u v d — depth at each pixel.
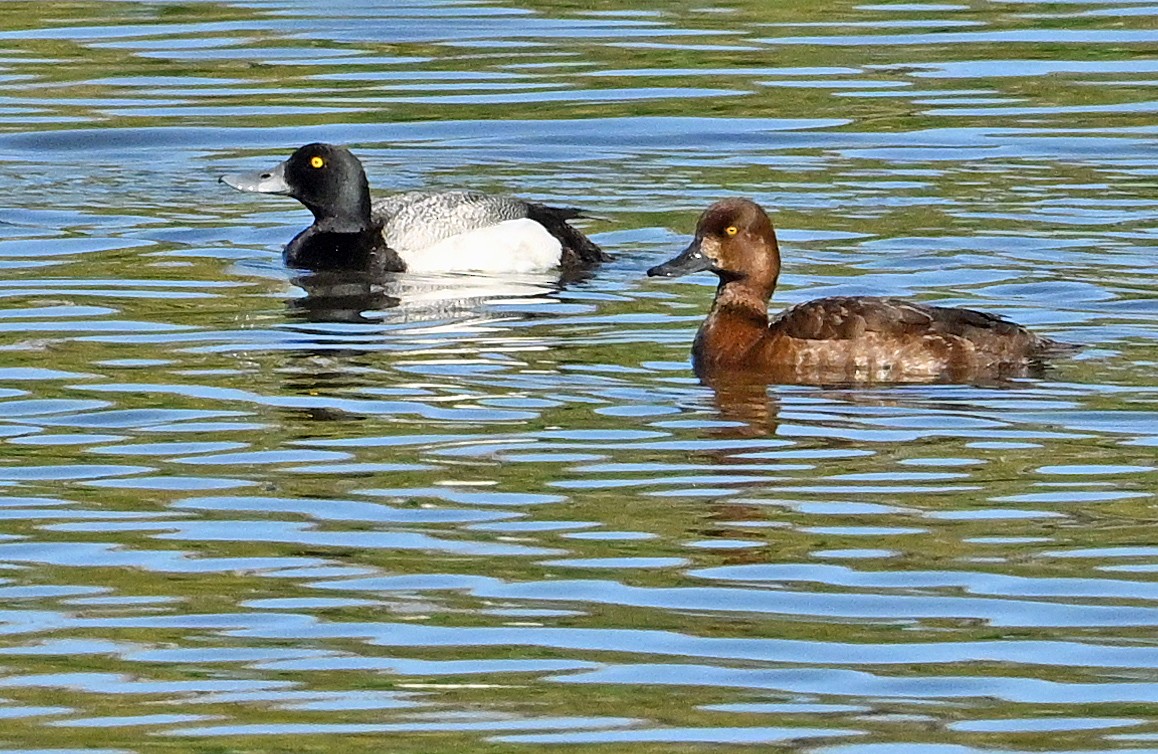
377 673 9.52
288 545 11.22
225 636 9.97
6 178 21.31
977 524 11.40
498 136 22.52
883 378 14.53
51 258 18.48
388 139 22.48
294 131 22.80
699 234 15.62
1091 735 8.78
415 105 23.48
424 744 8.74
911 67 24.53
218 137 22.62
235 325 16.30
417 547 11.16
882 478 12.20
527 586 10.59
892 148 21.61
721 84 23.95
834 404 13.88
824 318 14.91
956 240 18.30
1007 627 9.98
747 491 12.01
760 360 14.88
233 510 11.79
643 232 19.50
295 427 13.39
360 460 12.69
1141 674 9.41
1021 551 10.97
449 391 14.28
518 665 9.60
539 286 17.94
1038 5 27.33
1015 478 12.16
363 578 10.72
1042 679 9.38
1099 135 21.81
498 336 15.97
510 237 18.86
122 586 10.62
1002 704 9.12
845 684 9.36
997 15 26.78
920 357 14.56
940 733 8.82
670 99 23.48
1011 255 17.80
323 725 8.95
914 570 10.72
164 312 16.69
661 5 27.56
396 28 26.53
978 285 16.91
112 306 16.81
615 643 9.85
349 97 23.81
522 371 14.84
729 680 9.41
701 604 10.31
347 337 15.94
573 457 12.71
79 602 10.42
